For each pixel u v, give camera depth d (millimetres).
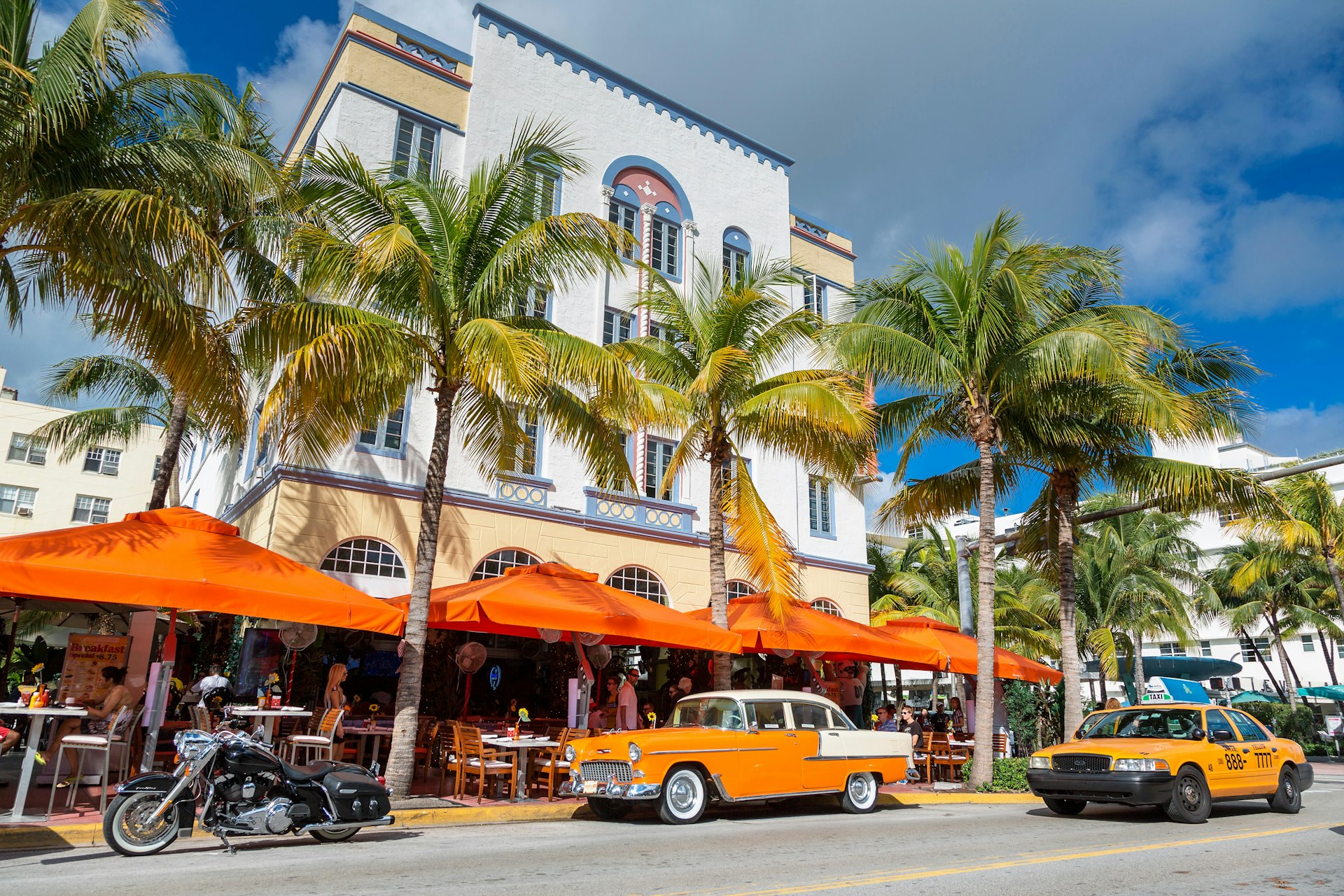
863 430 13633
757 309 15008
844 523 24359
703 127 24266
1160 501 17062
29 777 8430
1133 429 16797
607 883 6371
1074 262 14969
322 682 15805
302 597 10102
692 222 23062
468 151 19391
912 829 10016
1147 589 31406
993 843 8805
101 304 9922
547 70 21312
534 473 18859
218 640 16078
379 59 18828
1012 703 19469
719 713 11211
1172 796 10828
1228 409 16562
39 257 10078
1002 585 35312
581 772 10547
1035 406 15664
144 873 6605
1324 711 44156
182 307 10258
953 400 16562
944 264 15602
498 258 11711
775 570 14594
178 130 11266
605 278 21031
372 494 16469
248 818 7789
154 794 7668
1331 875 7074
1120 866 7398
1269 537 29766
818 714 11727
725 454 15188
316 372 10383
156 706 9375
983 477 15336
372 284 11766
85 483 37750
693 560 20719
